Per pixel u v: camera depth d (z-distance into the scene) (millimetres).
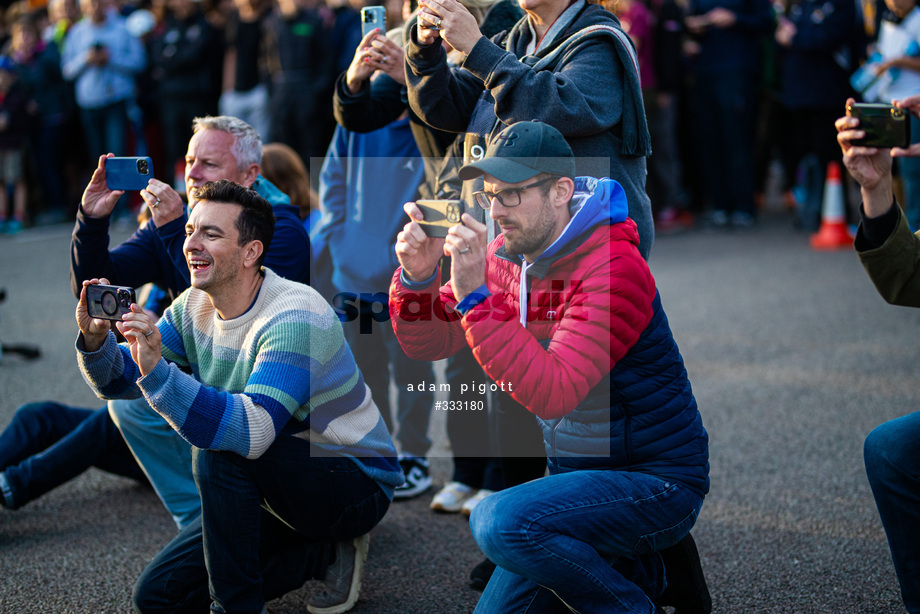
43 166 11000
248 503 2500
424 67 2793
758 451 3988
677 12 8680
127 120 10414
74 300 7164
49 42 10766
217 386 2650
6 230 10523
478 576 2959
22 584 3037
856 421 4250
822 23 7965
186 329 2697
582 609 2264
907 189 7113
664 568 2496
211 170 3104
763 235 8742
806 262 7559
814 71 8133
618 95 2662
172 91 9773
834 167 8219
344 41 8914
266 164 3797
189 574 2578
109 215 3080
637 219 2725
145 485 3789
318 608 2824
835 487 3613
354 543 2832
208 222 2473
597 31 2660
